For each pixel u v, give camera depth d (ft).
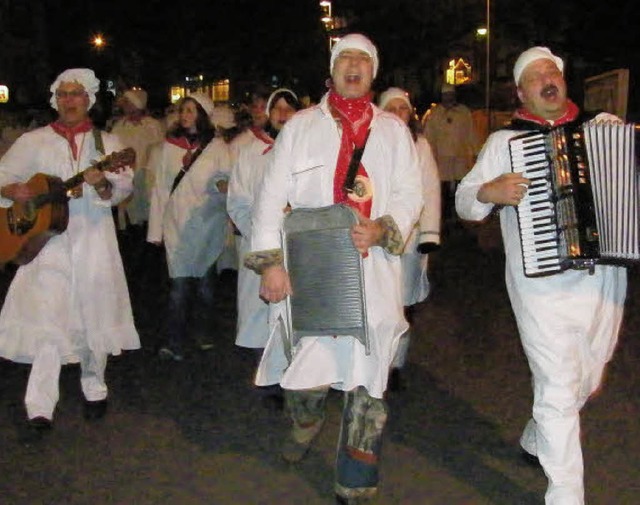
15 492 16.79
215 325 29.19
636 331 27.71
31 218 18.48
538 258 14.80
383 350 15.34
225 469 17.70
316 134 15.44
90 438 19.27
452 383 22.84
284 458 17.76
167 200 25.13
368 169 15.43
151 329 28.73
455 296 33.27
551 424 14.99
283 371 16.48
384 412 15.58
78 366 24.43
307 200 15.49
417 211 15.70
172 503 16.29
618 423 19.83
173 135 25.25
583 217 14.49
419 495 16.46
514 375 23.45
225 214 24.94
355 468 15.57
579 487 14.90
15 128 51.37
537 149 14.75
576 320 15.07
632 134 14.24
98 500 16.44
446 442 18.90
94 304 19.42
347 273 14.96
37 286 19.01
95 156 19.44
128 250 43.86
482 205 15.60
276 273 15.33
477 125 73.05
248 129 25.35
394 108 21.81
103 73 120.26
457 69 106.83
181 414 20.75
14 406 21.31
